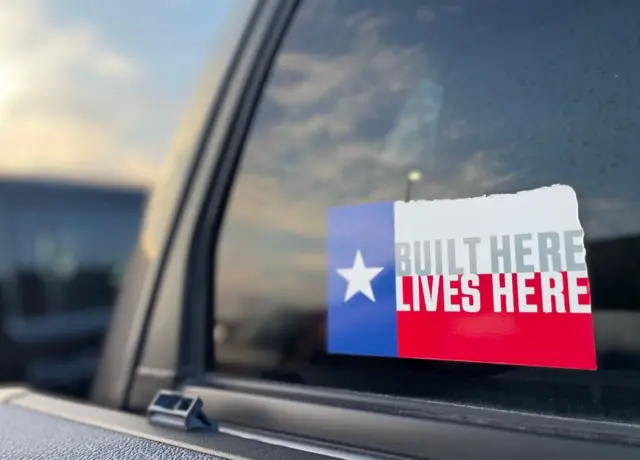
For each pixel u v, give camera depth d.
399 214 1.30
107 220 6.28
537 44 1.22
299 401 1.35
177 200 1.67
